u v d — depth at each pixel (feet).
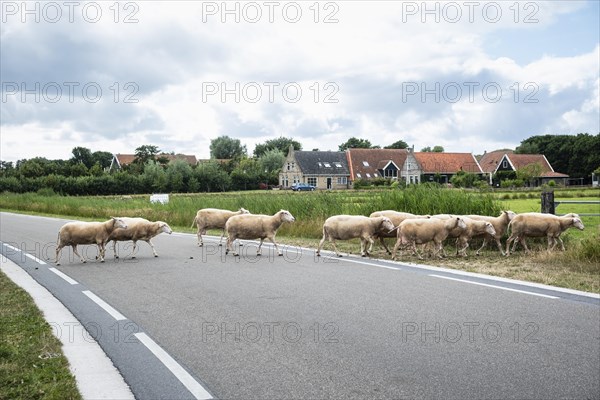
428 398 15.97
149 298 30.25
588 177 320.29
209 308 27.40
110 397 16.43
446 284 31.94
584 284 31.17
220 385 17.19
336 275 36.14
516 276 34.17
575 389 16.48
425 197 58.23
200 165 260.83
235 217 48.37
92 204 129.90
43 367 18.99
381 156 297.53
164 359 19.70
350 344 20.90
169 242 61.57
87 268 42.60
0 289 33.47
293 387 16.89
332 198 71.26
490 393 16.25
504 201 131.44
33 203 157.07
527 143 374.22
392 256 44.52
